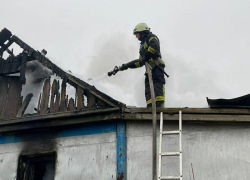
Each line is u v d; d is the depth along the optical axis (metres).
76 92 7.09
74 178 6.32
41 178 7.07
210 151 5.99
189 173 5.88
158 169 5.90
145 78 7.04
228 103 6.05
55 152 6.68
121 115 6.30
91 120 6.50
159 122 6.18
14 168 6.85
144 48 7.04
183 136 6.12
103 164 6.25
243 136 6.04
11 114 7.95
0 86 8.32
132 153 6.15
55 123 6.76
